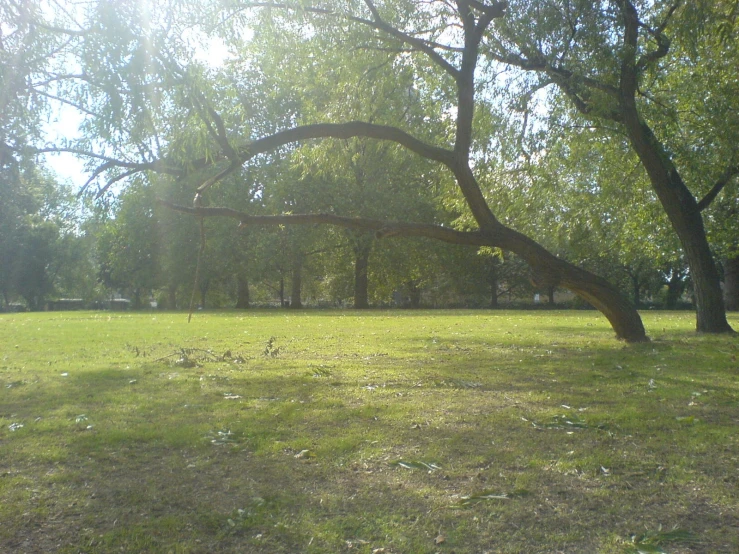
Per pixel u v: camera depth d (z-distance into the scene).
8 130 8.77
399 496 4.31
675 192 15.24
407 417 6.39
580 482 4.57
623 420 6.26
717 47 13.62
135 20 8.97
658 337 14.86
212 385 8.47
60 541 3.71
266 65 14.34
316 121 14.60
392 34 13.09
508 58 14.08
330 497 4.30
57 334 17.80
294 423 6.20
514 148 15.29
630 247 23.86
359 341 14.89
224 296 53.38
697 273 15.70
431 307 47.88
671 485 4.51
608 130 15.19
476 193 12.70
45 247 52.22
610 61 13.17
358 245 39.41
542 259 13.12
